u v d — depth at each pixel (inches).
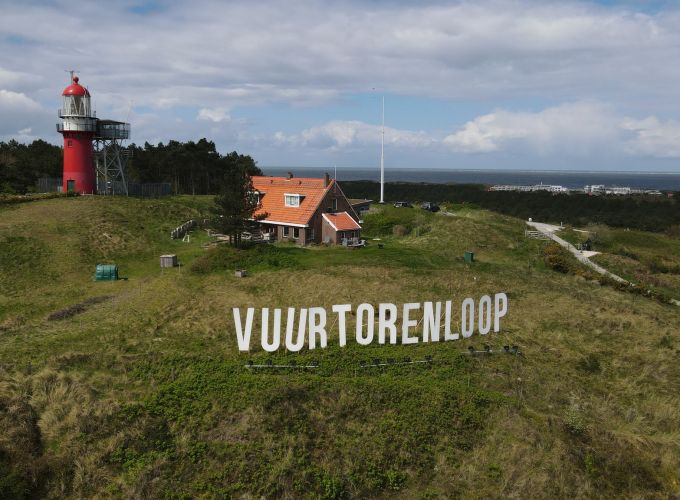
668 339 1419.8
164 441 856.3
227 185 2079.2
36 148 4229.8
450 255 2338.8
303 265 1920.5
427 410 972.6
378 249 2324.1
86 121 2790.4
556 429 956.0
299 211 2440.9
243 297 1539.1
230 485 793.6
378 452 872.9
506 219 3334.2
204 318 1359.5
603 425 997.8
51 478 775.7
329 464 842.2
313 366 1096.8
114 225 2341.3
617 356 1309.1
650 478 886.4
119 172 3073.3
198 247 2308.1
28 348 1119.0
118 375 1028.5
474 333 1347.2
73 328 1266.0
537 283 1940.2
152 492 769.6
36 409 894.4
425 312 1243.2
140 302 1487.5
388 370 1112.8
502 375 1134.4
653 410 1075.9
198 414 917.2
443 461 874.8
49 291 1641.2
